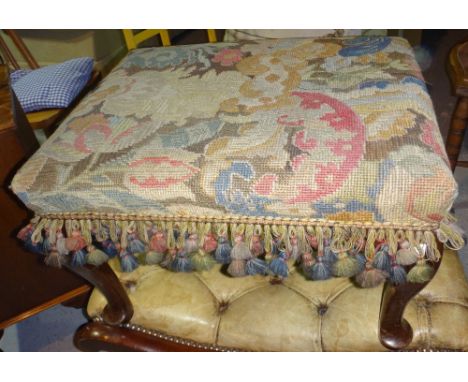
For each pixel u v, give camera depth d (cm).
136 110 56
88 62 105
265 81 58
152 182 46
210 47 71
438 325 59
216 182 44
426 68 167
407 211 42
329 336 61
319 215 44
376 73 57
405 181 41
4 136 59
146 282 71
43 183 48
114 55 200
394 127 46
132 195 46
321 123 48
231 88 58
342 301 63
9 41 180
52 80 96
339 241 45
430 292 62
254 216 46
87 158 49
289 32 110
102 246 53
